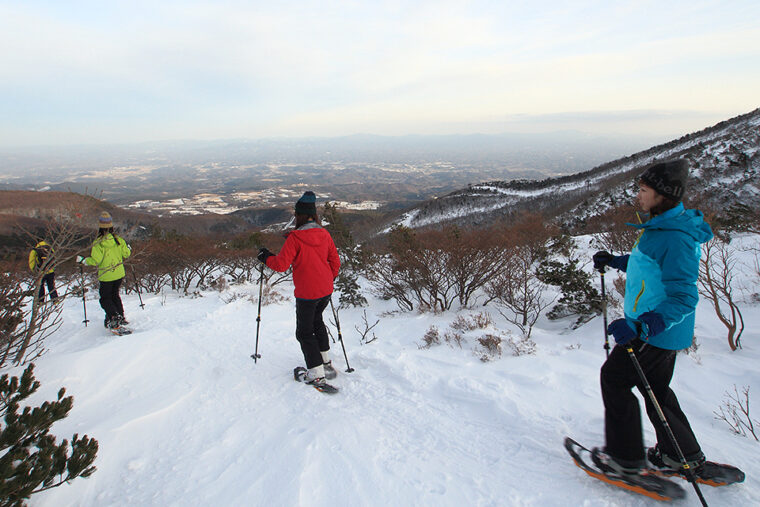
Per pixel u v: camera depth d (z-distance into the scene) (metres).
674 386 3.47
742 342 4.32
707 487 1.99
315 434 2.74
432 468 2.33
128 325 6.09
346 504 2.06
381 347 5.00
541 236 10.10
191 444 2.73
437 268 6.98
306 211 3.63
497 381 3.48
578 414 2.77
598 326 5.38
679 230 1.85
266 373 3.98
